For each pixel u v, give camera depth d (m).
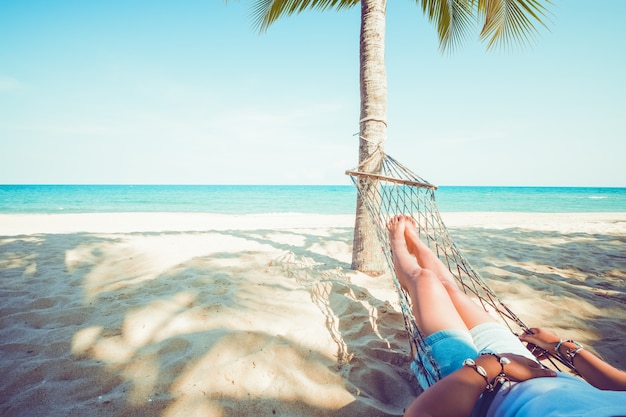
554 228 7.36
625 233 6.48
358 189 2.40
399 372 1.65
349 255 4.20
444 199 34.06
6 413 1.25
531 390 0.81
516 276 3.26
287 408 1.33
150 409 1.29
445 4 4.04
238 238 5.24
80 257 3.55
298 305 2.34
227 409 1.30
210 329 1.90
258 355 1.67
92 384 1.43
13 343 1.74
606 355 1.83
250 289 2.63
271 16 4.02
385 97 3.06
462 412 0.84
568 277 3.36
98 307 2.20
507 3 3.77
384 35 3.11
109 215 12.47
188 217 12.19
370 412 1.34
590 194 46.56
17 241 4.39
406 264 1.59
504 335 1.15
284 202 30.09
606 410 0.64
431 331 1.16
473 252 4.50
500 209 22.00
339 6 3.98
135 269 3.12
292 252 4.18
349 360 1.70
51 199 28.50
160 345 1.73
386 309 2.35
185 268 3.15
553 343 1.25
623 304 2.55
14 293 2.47
